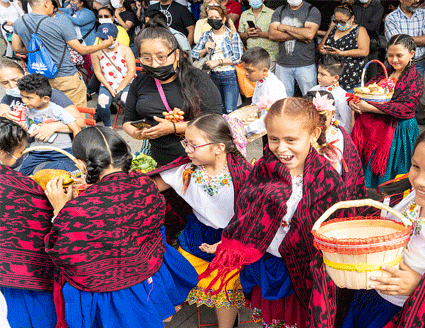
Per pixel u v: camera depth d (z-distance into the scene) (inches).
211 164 95.2
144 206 79.7
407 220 61.6
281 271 87.7
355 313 79.4
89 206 75.1
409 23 227.0
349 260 60.1
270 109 75.8
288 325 91.7
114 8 301.1
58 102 141.9
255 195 81.4
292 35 229.6
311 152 78.3
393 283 60.9
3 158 95.7
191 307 123.3
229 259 81.8
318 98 92.7
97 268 77.8
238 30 261.9
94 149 78.8
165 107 119.6
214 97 121.0
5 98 152.8
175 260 92.4
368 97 151.0
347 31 214.5
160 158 126.2
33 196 83.6
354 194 107.8
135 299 83.5
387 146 154.9
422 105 241.1
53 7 205.8
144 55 111.1
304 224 79.2
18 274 83.5
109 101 232.8
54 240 78.1
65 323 85.5
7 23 251.6
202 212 99.5
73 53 281.9
